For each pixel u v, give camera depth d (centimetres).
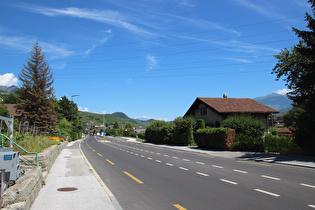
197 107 3888
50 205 607
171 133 3809
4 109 1983
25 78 4200
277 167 1272
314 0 1703
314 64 1680
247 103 3716
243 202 634
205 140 2725
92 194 718
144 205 625
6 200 489
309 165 1277
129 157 1909
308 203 617
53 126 4297
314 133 1677
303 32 1716
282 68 2206
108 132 12838
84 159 1689
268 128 3484
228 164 1416
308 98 1739
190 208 595
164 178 995
